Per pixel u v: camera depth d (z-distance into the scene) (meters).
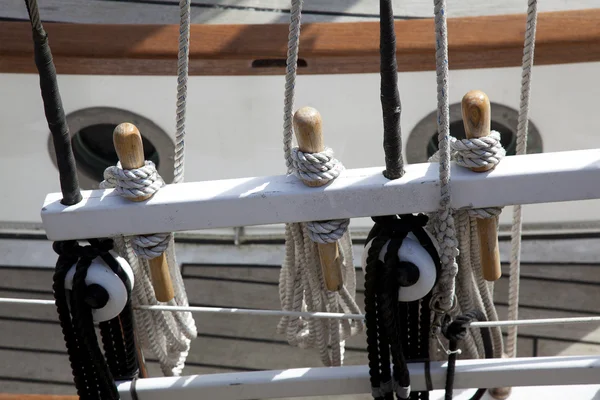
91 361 5.70
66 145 4.88
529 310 9.32
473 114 4.73
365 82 7.87
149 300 6.08
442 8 4.38
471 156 4.86
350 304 6.51
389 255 5.04
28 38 7.83
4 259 9.66
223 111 8.19
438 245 5.23
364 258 5.29
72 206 5.12
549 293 9.31
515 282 6.82
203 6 8.52
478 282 6.04
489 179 4.94
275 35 7.79
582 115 8.10
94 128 8.82
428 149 8.70
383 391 5.72
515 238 6.62
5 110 8.26
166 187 5.19
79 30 7.88
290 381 5.84
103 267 5.30
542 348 9.23
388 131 4.77
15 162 8.83
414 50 7.66
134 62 7.82
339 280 5.53
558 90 7.91
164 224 5.18
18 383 9.58
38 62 4.52
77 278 5.20
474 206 5.05
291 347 9.45
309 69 7.80
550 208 8.97
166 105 8.19
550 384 5.83
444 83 4.54
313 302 6.22
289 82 5.42
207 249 9.66
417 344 5.78
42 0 8.48
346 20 8.41
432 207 5.02
